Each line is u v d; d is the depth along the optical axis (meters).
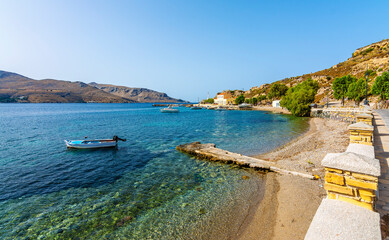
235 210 9.37
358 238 2.26
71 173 14.97
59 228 8.55
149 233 8.07
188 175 14.14
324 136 25.27
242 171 14.61
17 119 60.78
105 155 19.86
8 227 8.65
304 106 60.47
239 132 33.75
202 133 33.28
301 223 7.69
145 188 12.19
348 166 3.08
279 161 15.90
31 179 13.83
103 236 8.00
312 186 10.91
